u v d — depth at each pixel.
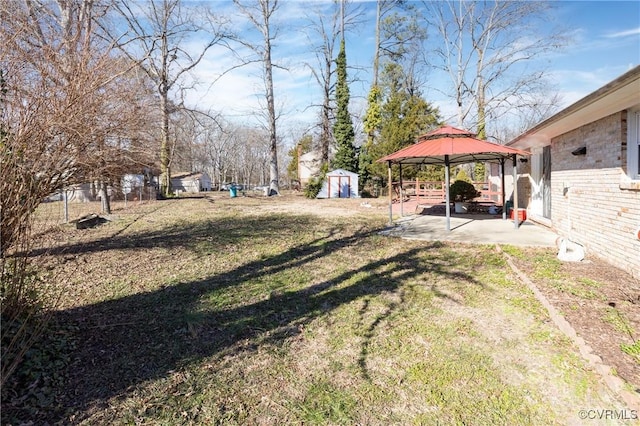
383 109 26.00
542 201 10.54
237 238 9.28
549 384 2.92
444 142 10.12
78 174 4.57
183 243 8.62
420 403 2.73
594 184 6.71
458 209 14.38
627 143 5.73
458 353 3.44
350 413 2.63
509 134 36.66
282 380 3.05
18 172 3.26
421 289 5.24
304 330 3.99
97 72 4.45
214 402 2.75
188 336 3.83
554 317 4.05
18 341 3.05
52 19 5.37
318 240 9.00
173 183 49.34
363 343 3.67
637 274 5.32
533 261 6.43
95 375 3.07
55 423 2.48
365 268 6.37
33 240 3.45
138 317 4.29
